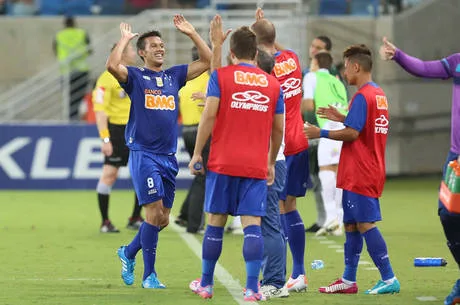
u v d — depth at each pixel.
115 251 28.70
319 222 33.75
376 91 21.25
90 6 63.22
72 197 47.41
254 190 19.78
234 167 19.62
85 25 62.31
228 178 19.72
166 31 58.44
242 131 19.69
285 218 22.09
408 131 59.69
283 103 20.20
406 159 59.69
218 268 25.25
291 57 22.31
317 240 31.34
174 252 28.58
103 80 32.84
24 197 47.47
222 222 20.22
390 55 20.88
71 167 50.97
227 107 19.62
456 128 20.41
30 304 20.14
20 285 22.58
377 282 22.39
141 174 21.92
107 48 59.00
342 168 21.30
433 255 28.00
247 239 19.83
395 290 21.47
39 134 50.97
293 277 21.94
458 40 60.12
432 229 34.91
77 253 28.27
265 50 21.78
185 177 51.44
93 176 51.19
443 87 60.00
